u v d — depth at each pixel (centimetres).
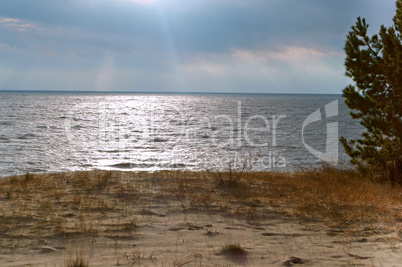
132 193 897
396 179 1212
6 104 10656
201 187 1006
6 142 3186
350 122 6094
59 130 4359
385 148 1255
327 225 668
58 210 714
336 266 455
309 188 1052
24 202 779
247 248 527
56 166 2227
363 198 914
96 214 693
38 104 11456
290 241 566
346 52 1268
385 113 1227
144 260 468
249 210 759
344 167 1622
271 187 1051
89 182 1058
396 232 607
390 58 1150
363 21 1252
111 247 516
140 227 618
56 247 511
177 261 465
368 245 541
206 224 653
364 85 1251
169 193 907
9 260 457
